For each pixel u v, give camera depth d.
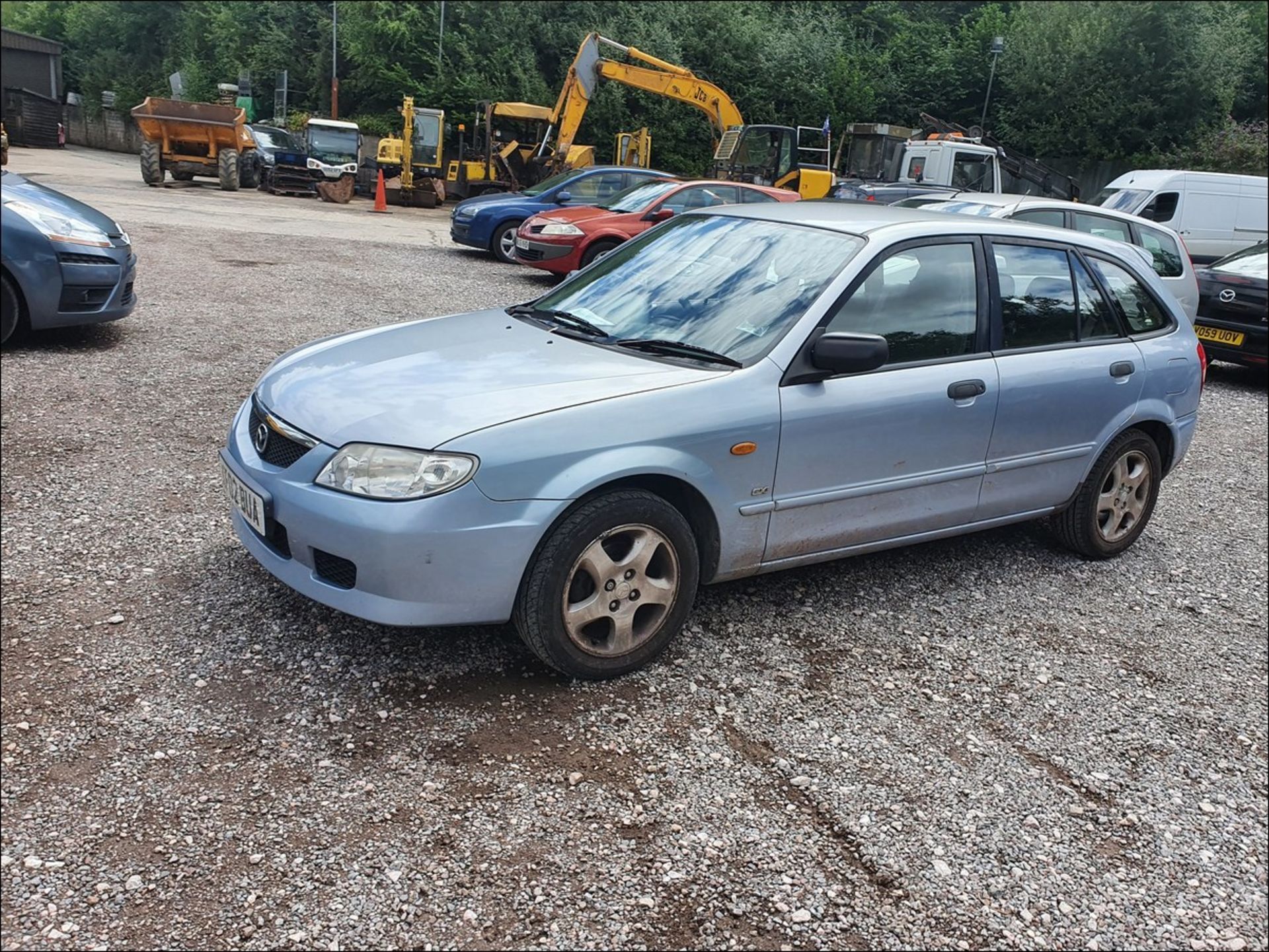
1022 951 2.58
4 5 70.56
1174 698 3.95
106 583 3.97
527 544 3.23
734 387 3.64
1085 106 34.88
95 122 50.84
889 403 4.00
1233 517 6.36
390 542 3.10
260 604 3.88
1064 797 3.25
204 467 5.33
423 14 39.16
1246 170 32.34
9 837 2.60
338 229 18.00
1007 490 4.61
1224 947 2.69
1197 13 34.16
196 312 9.23
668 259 4.48
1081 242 4.98
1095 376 4.77
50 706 3.15
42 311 7.15
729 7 39.81
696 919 2.54
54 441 5.50
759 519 3.78
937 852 2.91
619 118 36.59
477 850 2.70
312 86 43.47
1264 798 3.38
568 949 2.41
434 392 3.41
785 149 21.73
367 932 2.40
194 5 51.34
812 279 3.99
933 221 4.41
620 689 3.53
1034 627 4.41
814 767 3.21
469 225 15.27
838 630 4.15
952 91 39.44
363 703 3.29
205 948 2.32
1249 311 10.42
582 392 3.44
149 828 2.68
